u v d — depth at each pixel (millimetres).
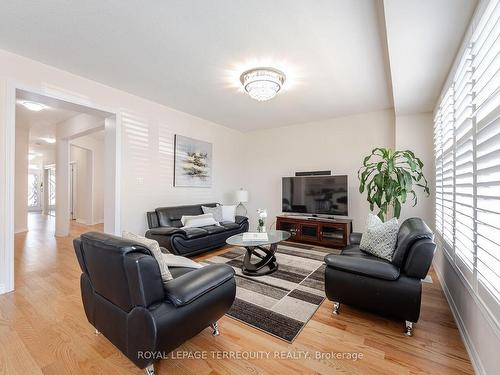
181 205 4270
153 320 1220
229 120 4816
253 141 5695
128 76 2924
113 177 3365
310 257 3553
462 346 1607
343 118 4488
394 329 1795
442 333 1748
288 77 2871
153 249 1461
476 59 1524
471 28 1605
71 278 2740
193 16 1893
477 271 1442
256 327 1813
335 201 4285
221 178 5211
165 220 3760
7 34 2125
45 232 5512
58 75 2740
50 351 1543
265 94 2900
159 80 3031
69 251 3869
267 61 2529
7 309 2051
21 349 1559
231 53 2398
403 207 3547
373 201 3307
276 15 1872
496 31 1289
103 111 3193
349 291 1893
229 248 4125
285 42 2207
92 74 2871
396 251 1825
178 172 4234
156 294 1275
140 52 2402
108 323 1485
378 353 1540
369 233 2271
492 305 1246
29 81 2525
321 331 1771
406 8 1527
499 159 1215
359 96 3463
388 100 3611
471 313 1546
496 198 1193
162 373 1374
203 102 3809
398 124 3600
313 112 4238
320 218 4371
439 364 1446
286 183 4820
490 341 1249
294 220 4418
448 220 2375
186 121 4387
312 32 2064
